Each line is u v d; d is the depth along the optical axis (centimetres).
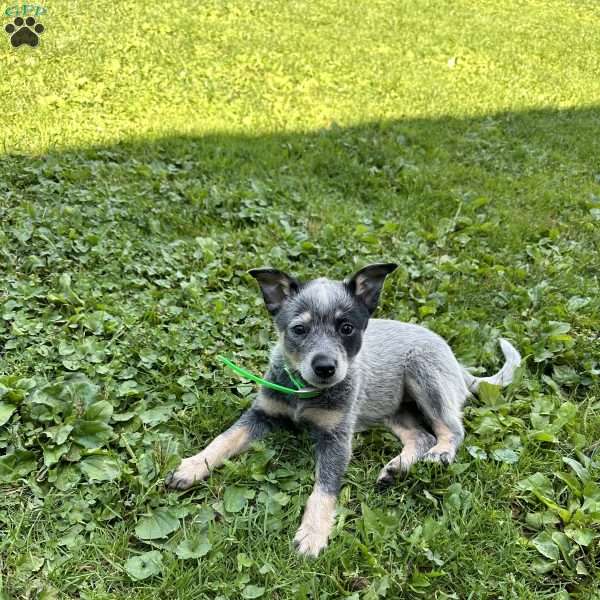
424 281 81
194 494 50
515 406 61
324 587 43
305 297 55
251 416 56
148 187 93
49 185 88
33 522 46
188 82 137
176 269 77
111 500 48
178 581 42
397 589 43
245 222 90
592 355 68
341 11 200
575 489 51
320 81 147
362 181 105
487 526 48
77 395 54
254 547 46
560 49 194
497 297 78
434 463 52
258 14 186
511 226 94
